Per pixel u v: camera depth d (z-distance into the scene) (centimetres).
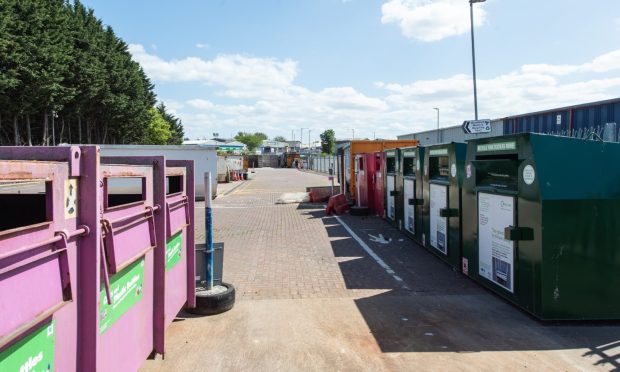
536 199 507
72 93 3891
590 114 1291
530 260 524
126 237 301
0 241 168
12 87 3203
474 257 668
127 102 5200
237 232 1196
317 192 2000
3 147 212
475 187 658
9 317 173
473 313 548
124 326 303
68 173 219
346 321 525
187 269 510
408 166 1092
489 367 410
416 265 796
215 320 528
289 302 594
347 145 1952
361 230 1192
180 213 469
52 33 3653
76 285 228
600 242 504
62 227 214
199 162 2062
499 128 1795
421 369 408
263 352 445
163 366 414
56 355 210
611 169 513
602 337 473
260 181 3878
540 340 467
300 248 962
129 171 311
